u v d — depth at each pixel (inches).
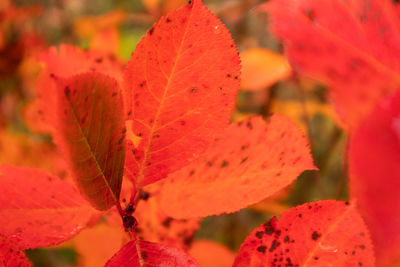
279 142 9.8
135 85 9.2
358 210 9.2
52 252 23.7
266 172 9.7
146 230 10.5
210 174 9.9
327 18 9.2
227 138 10.0
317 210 9.4
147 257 9.3
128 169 9.5
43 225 9.6
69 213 9.7
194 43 9.0
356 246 9.1
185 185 10.0
